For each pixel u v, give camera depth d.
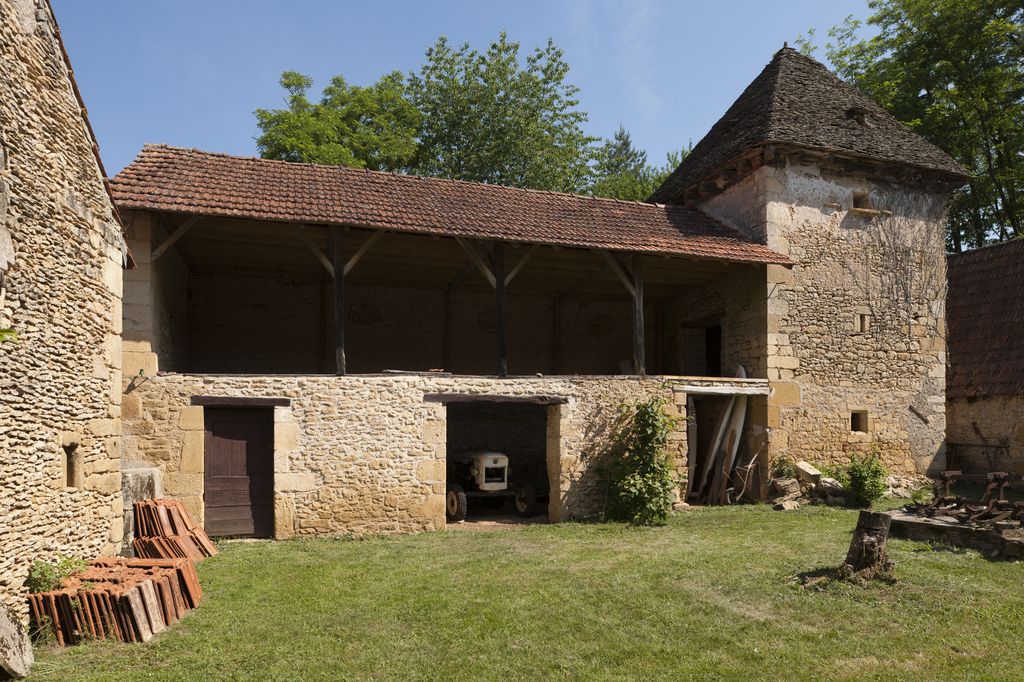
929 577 6.25
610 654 4.87
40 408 5.38
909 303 12.52
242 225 9.47
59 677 4.40
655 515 9.68
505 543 8.28
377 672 4.60
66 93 5.95
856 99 13.54
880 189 12.55
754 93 13.81
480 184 11.48
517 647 4.99
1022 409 12.74
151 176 8.83
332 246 9.30
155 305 8.76
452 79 22.34
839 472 11.42
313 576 6.76
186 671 4.54
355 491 8.85
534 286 14.13
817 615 5.52
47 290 5.52
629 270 12.14
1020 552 6.73
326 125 19.16
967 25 18.41
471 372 14.72
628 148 42.09
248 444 8.80
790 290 11.66
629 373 14.63
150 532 7.25
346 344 13.75
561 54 22.84
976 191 20.00
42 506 5.38
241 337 13.03
